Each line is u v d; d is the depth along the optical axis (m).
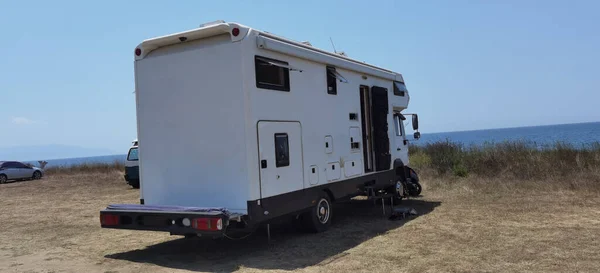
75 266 6.13
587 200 9.47
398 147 10.31
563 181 11.89
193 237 7.70
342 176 7.95
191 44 6.36
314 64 7.33
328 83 7.69
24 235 8.66
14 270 6.02
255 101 5.97
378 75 9.39
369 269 5.40
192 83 6.29
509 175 13.42
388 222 8.36
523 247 6.09
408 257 5.86
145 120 6.70
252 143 5.88
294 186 6.64
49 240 8.09
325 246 6.65
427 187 12.64
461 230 7.30
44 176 29.88
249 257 6.21
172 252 6.75
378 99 9.29
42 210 12.44
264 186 6.03
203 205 6.20
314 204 7.16
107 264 6.18
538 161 13.97
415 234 7.19
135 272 5.71
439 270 5.24
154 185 6.61
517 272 5.06
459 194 11.29
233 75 5.94
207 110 6.16
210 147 6.12
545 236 6.65
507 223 7.66
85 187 19.45
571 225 7.32
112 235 8.35
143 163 6.70
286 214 6.43
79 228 9.27
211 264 5.94
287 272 5.41
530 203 9.45
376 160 9.09
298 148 6.78
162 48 6.61
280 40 6.62
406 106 10.84
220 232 5.52
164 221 5.95
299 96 6.89
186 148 6.33
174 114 6.44
